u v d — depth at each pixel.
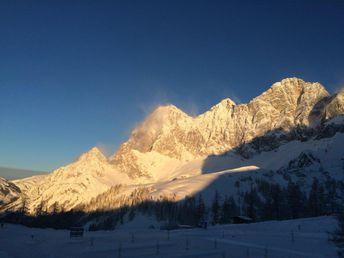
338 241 54.19
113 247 77.31
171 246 80.06
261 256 71.25
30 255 68.38
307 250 77.38
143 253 71.31
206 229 123.56
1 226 142.25
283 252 75.25
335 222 107.56
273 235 98.31
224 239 93.25
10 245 79.56
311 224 111.81
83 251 72.25
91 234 112.00
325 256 70.81
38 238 95.50
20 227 149.88
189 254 70.88
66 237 98.25
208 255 71.06
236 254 72.69
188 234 106.50
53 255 68.50
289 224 116.12
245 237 96.62
